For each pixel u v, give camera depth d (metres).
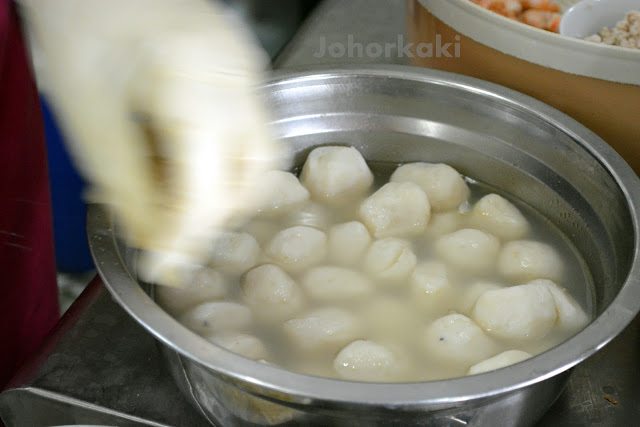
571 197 0.78
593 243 0.75
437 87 0.80
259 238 0.80
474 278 0.78
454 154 0.83
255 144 0.67
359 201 0.83
